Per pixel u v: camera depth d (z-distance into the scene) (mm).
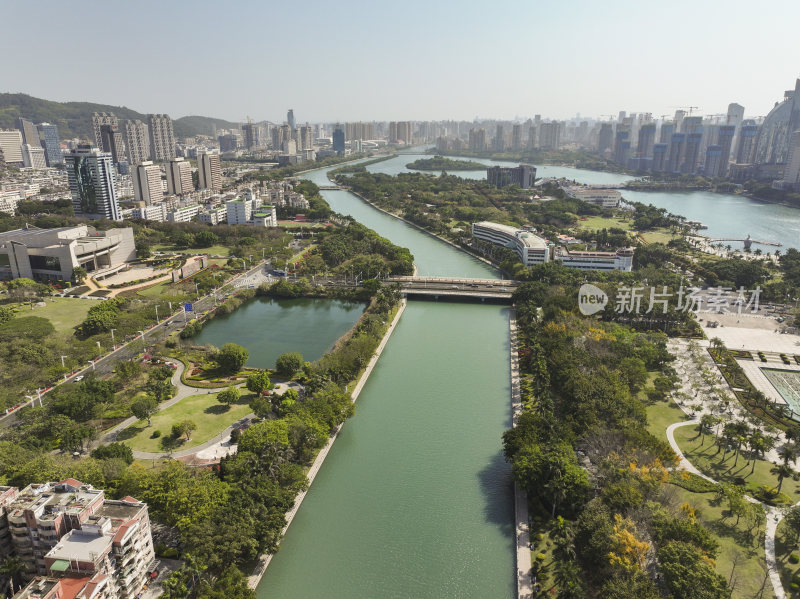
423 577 182250
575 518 197875
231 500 186875
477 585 179375
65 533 159625
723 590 152875
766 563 175125
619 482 193250
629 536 165500
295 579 180625
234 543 168125
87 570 147125
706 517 196250
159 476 194125
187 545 173625
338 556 190125
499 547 194625
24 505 163375
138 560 164000
